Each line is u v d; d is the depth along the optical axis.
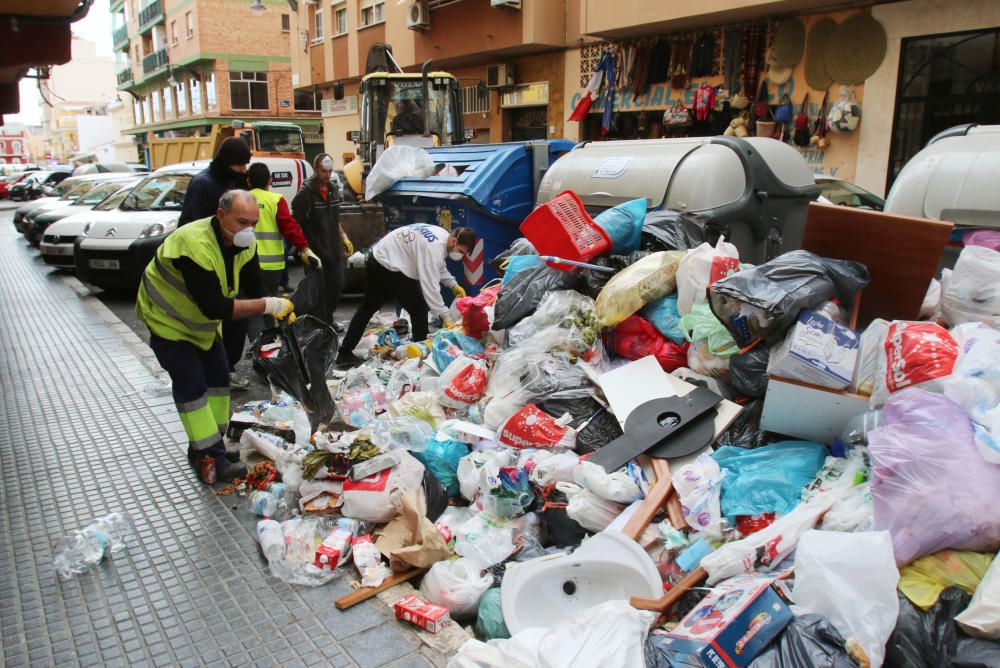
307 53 24.77
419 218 7.99
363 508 3.53
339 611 3.00
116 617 2.97
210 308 3.95
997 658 2.10
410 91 11.78
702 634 2.29
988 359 2.84
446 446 3.86
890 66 10.40
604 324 4.24
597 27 13.00
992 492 2.38
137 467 4.41
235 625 2.91
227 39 35.62
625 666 2.25
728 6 11.09
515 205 7.47
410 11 17.31
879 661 2.18
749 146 5.90
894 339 3.04
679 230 4.98
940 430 2.51
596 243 4.68
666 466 3.31
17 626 2.92
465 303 5.11
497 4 14.80
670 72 12.95
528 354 4.21
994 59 9.51
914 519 2.43
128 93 56.22
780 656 2.21
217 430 4.23
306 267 6.44
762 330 3.36
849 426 3.09
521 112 17.05
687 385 3.75
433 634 2.83
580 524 3.25
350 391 5.10
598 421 3.83
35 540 3.59
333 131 24.48
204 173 5.49
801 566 2.40
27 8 6.18
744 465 3.20
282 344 4.66
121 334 7.83
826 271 3.44
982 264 3.48
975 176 4.43
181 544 3.54
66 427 5.05
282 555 3.30
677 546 2.97
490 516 3.39
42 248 12.23
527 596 2.85
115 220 10.33
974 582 2.35
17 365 6.60
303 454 4.03
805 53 11.24
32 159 119.75
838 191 8.62
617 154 6.48
